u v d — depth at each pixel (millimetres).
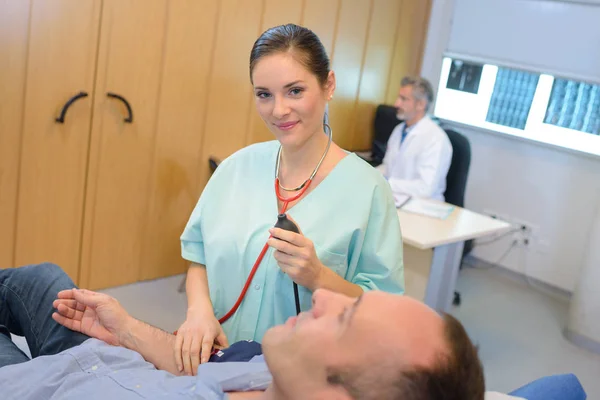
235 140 3699
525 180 4438
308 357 1037
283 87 1435
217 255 1644
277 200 1647
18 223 2998
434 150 3795
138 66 3154
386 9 4324
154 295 3520
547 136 4301
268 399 1161
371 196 1602
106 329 1597
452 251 3164
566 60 4121
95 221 3268
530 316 4023
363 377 995
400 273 1616
